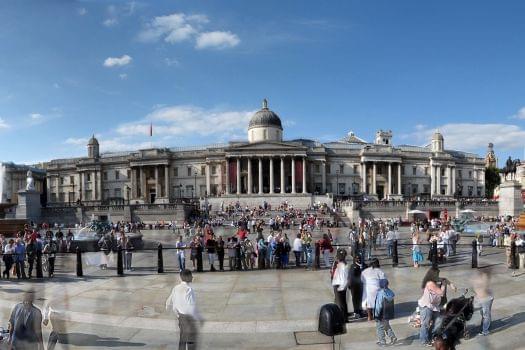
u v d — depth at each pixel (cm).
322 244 2809
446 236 3108
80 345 1339
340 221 7956
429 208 8969
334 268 1608
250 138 13025
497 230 3906
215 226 6775
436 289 1288
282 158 11794
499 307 1692
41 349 1121
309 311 1711
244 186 12175
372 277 1539
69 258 3250
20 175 14162
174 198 12662
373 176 12812
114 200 12850
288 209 9212
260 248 2761
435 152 13538
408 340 1352
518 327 1445
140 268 2844
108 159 13612
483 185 14538
